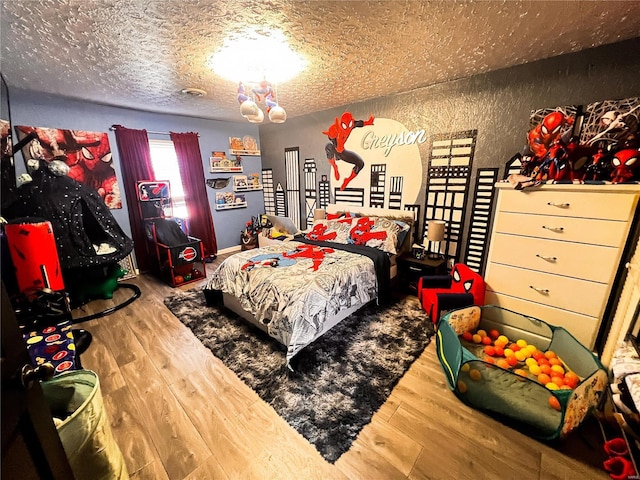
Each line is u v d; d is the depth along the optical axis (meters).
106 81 2.44
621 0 1.34
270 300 2.02
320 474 1.22
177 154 3.99
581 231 1.71
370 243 2.94
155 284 3.45
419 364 1.91
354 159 3.55
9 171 2.54
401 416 1.50
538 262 1.90
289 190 4.61
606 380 1.37
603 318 1.77
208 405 1.60
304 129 4.07
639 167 1.57
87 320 2.56
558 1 1.36
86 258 2.72
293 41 1.77
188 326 2.44
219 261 4.42
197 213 4.32
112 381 1.79
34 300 1.91
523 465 1.24
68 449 0.82
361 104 3.31
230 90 2.73
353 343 2.14
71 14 1.39
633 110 1.74
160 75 2.30
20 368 0.60
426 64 2.20
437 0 1.35
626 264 1.59
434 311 2.20
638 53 1.78
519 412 1.43
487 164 2.56
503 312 2.00
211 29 1.60
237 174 4.77
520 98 2.28
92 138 3.26
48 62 1.99
